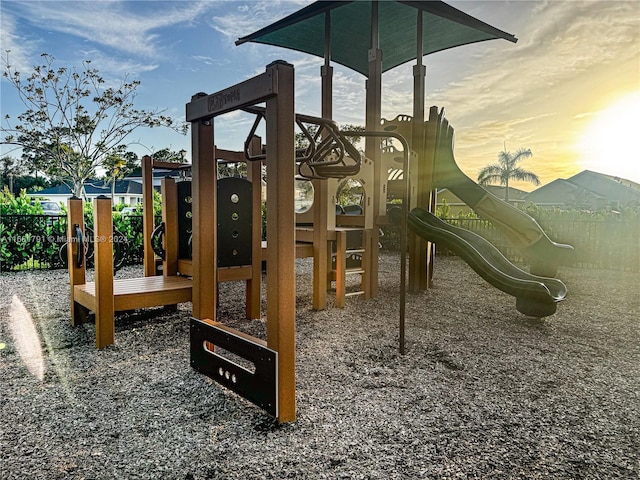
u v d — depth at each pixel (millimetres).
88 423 1813
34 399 2053
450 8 5262
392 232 10172
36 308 4059
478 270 4098
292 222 1833
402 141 2695
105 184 20391
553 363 2684
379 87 4758
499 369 2562
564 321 3816
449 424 1840
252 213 3686
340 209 6652
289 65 1798
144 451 1591
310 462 1523
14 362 2580
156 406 1988
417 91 5105
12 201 6688
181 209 3715
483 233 9664
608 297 5062
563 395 2178
